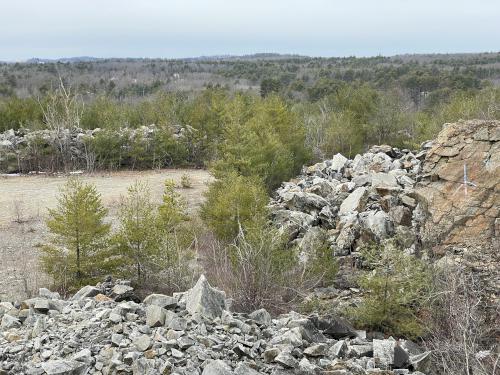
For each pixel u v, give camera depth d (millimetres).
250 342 6469
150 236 10844
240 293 8938
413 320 8211
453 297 7758
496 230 10688
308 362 6207
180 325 6633
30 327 7137
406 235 11516
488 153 11703
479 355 6543
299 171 21875
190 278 10289
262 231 10305
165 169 24156
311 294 9398
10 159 22750
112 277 10852
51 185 20172
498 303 8367
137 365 5758
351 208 13648
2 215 16172
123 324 6703
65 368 5766
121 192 18922
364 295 9398
